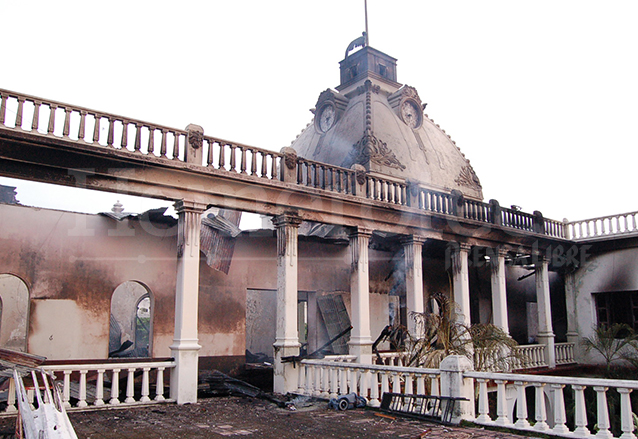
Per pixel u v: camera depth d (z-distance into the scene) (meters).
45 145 10.15
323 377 11.92
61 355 13.17
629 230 21.53
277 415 9.92
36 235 13.29
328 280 18.64
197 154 12.27
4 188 18.02
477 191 23.94
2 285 17.69
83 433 8.09
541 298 21.44
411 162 20.94
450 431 8.24
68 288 13.53
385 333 15.73
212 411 10.36
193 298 11.82
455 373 9.06
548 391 19.05
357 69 23.16
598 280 22.58
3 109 9.93
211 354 15.52
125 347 19.77
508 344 14.52
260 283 16.91
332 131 21.92
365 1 23.75
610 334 20.72
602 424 7.35
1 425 8.31
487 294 23.73
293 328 13.23
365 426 8.80
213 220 16.23
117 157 10.95
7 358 9.44
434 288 21.83
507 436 7.85
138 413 9.97
